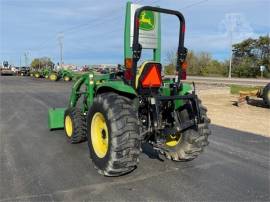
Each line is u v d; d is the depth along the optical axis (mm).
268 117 11539
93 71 7574
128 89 5098
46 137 7695
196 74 65688
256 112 12812
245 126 9688
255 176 5410
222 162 6070
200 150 5633
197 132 5500
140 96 5266
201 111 5453
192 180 5191
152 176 5312
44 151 6586
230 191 4816
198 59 66125
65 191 4730
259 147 7184
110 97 5141
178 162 5969
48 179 5148
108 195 4621
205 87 22734
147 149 6672
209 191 4805
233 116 11648
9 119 10078
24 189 4785
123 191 4754
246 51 67375
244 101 14664
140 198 4543
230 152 6734
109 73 6559
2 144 7098
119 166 4934
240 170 5676
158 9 5180
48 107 12852
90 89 6766
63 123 8164
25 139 7520
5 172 5422
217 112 12602
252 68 61844
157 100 5023
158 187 4906
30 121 9734
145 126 5352
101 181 5086
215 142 7539
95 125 5422
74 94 7613
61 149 6723
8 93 19062
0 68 66562
